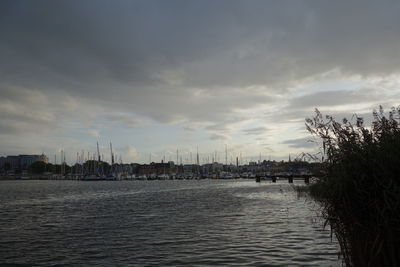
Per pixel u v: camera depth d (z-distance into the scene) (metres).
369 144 6.55
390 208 5.76
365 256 6.25
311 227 21.59
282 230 20.75
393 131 6.63
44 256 15.66
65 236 21.17
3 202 53.75
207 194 64.69
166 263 13.68
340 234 6.84
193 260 14.01
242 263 13.34
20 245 18.44
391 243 5.82
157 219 28.50
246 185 105.56
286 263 13.14
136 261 14.20
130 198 58.47
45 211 38.44
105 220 28.81
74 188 108.06
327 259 13.52
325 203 6.86
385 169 5.97
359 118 7.11
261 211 32.12
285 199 45.09
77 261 14.57
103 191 86.81
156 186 119.75
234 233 20.22
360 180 6.23
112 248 17.00
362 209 6.26
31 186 133.12
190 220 27.17
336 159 6.79
